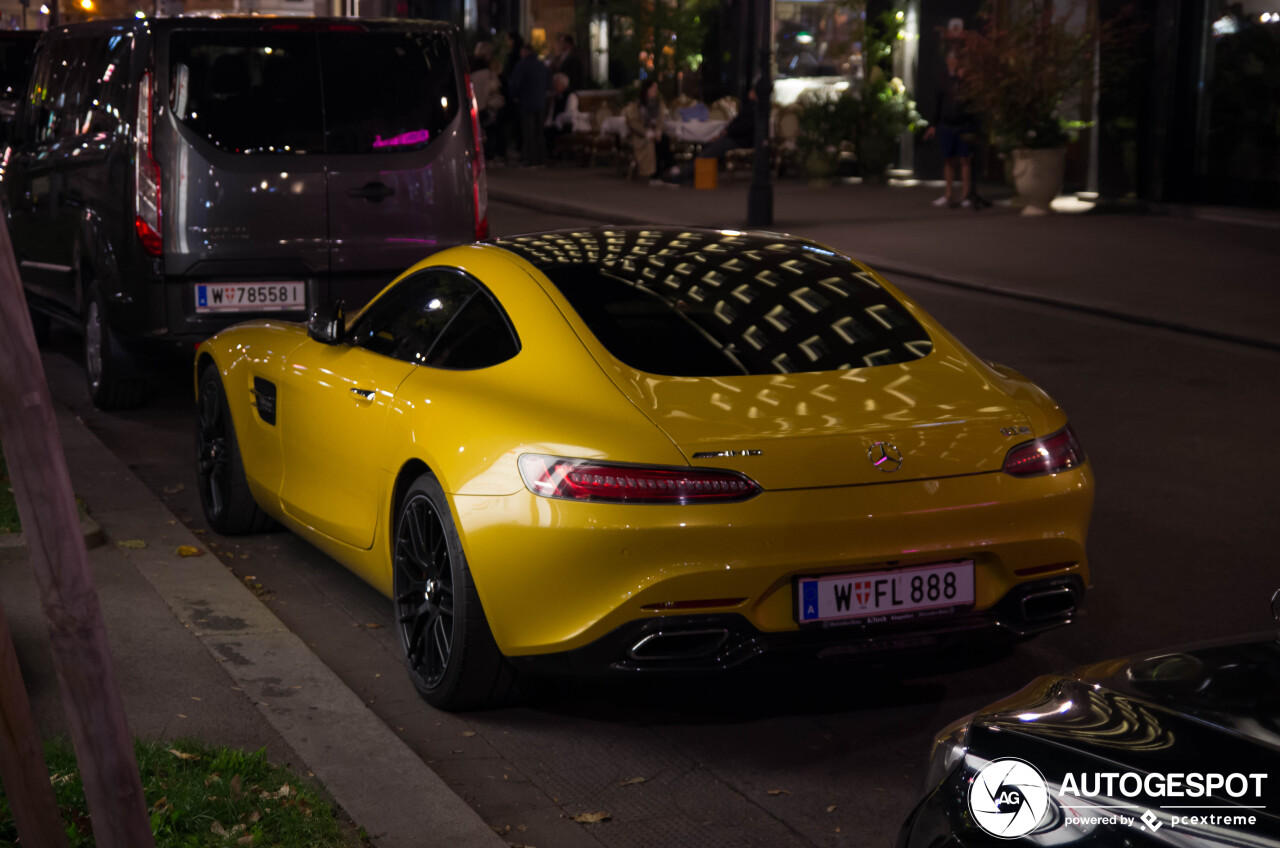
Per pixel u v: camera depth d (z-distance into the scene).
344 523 5.41
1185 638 5.44
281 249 8.41
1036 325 12.06
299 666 4.83
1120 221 18.44
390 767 4.06
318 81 8.45
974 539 4.32
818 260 5.30
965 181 20.09
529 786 4.20
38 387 2.25
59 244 9.72
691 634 4.14
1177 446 8.31
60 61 10.09
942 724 4.66
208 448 6.84
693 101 26.84
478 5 36.59
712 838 3.88
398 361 5.24
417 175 8.65
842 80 26.09
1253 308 12.26
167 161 8.26
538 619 4.26
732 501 4.11
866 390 4.50
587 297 4.81
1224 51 18.58
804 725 4.65
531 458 4.28
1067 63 19.17
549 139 29.94
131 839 2.39
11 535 6.08
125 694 4.55
